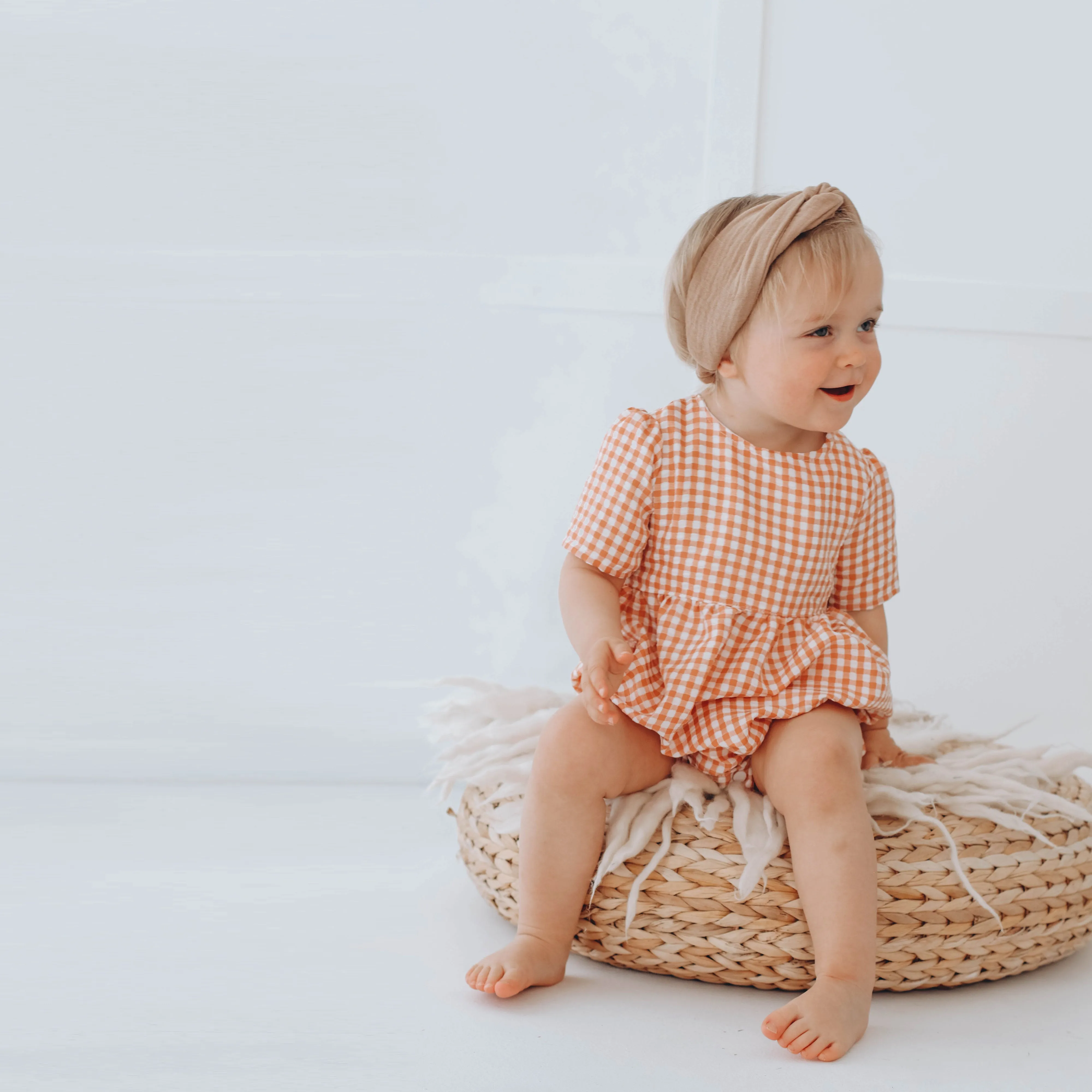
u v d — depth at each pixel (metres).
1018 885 1.01
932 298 1.77
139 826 1.49
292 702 1.79
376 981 0.99
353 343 1.78
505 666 1.81
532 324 1.78
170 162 1.78
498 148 1.78
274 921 1.14
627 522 1.11
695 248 1.12
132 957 1.04
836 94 1.76
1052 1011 0.98
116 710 1.77
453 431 1.79
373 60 1.78
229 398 1.78
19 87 1.76
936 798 1.08
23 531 1.75
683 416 1.15
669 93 1.77
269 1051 0.85
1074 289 1.78
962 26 1.76
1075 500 1.82
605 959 1.04
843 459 1.16
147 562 1.77
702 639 1.08
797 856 0.97
